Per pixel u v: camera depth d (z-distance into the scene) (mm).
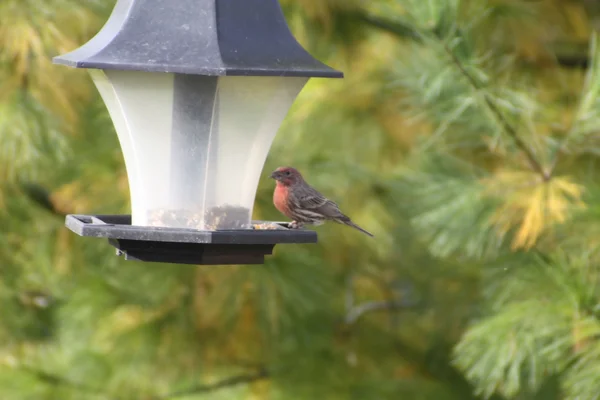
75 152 11727
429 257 13398
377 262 13711
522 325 8664
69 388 12969
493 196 9148
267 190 11828
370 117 13000
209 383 13258
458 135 9898
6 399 12664
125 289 12406
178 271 12016
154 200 7621
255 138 7598
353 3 12531
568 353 8805
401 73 9586
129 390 12938
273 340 12695
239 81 7355
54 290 12703
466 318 13531
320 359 13344
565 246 9008
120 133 7711
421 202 9641
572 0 13758
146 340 12484
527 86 10750
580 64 13203
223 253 7469
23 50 10383
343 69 12875
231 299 11766
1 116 10672
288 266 12078
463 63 9039
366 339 14164
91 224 7422
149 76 7348
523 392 10398
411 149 12789
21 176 11156
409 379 13805
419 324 14742
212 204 7605
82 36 10914
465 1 10094
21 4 10648
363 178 12812
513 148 9078
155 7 7281
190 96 7406
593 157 9836
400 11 11062
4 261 12375
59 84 10852
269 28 7441
